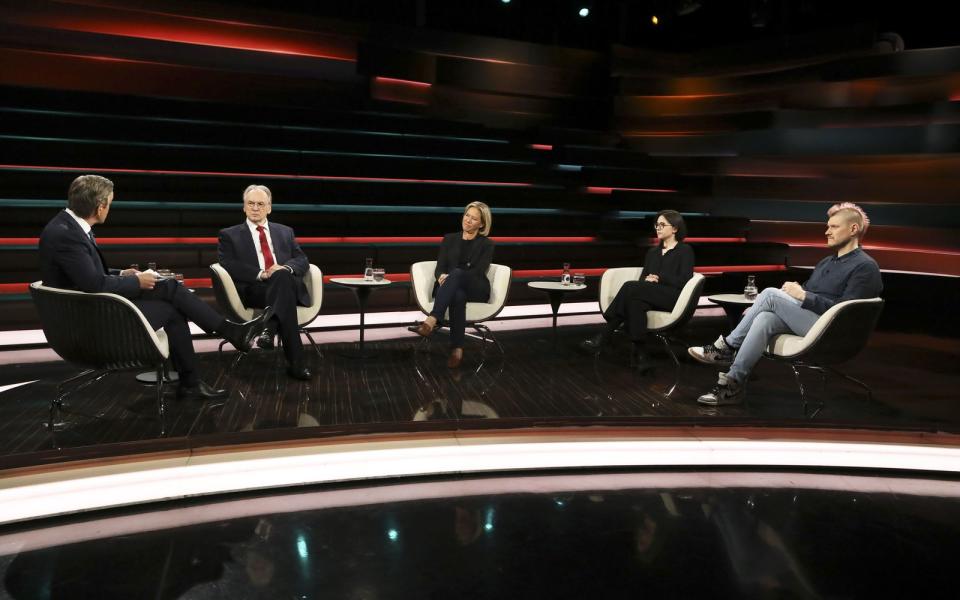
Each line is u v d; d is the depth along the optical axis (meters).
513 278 6.84
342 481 3.07
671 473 3.31
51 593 2.18
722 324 6.48
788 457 3.41
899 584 2.38
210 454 3.12
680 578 2.38
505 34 10.55
